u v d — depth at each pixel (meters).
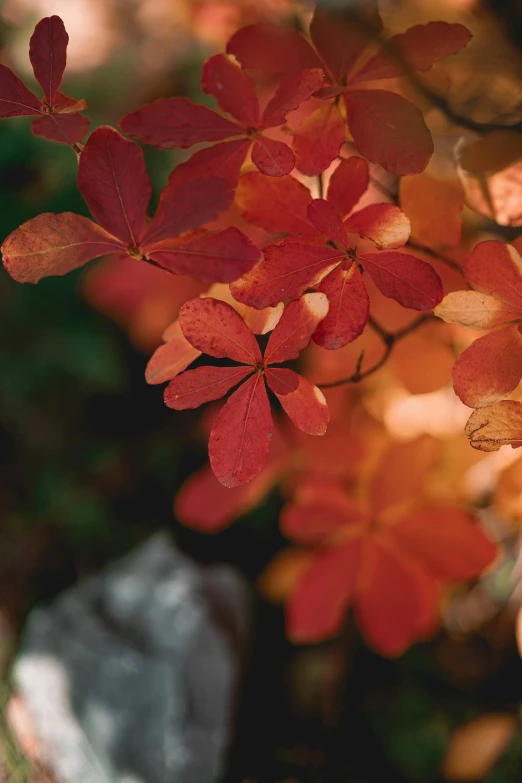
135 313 0.95
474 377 0.50
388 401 0.88
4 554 1.38
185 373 0.50
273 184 0.52
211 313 0.50
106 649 1.12
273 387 0.50
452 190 0.56
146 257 0.49
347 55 0.54
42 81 0.50
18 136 1.31
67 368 1.36
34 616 1.19
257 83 0.63
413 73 0.53
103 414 1.51
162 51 1.01
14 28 1.15
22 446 1.46
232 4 0.67
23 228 0.49
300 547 1.26
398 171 0.51
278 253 0.50
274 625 1.31
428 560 0.77
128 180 0.49
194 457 1.48
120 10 0.95
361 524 0.78
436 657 1.21
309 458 0.78
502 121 0.65
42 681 1.11
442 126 0.66
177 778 1.05
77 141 0.51
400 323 0.67
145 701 1.08
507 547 1.10
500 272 0.50
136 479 1.48
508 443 0.50
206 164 0.51
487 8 0.65
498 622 1.19
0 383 1.36
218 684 1.12
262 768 1.11
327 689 1.19
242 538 1.41
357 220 0.51
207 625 1.14
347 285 0.50
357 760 1.10
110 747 1.07
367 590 0.78
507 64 0.68
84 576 1.35
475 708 1.11
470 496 0.92
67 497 1.40
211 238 0.48
